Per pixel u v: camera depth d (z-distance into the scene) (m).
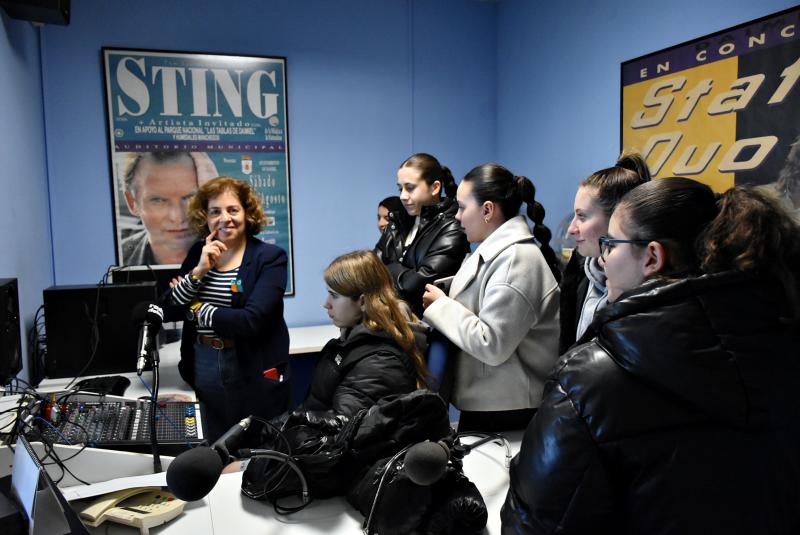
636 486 0.71
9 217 2.12
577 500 0.74
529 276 1.54
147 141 3.18
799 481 0.71
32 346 2.40
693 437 0.68
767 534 0.69
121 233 3.18
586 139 3.09
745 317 0.68
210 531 1.08
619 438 0.71
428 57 3.72
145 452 1.33
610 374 0.73
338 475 1.14
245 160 3.37
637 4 2.69
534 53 3.48
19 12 2.25
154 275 2.74
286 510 1.14
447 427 1.16
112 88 3.09
